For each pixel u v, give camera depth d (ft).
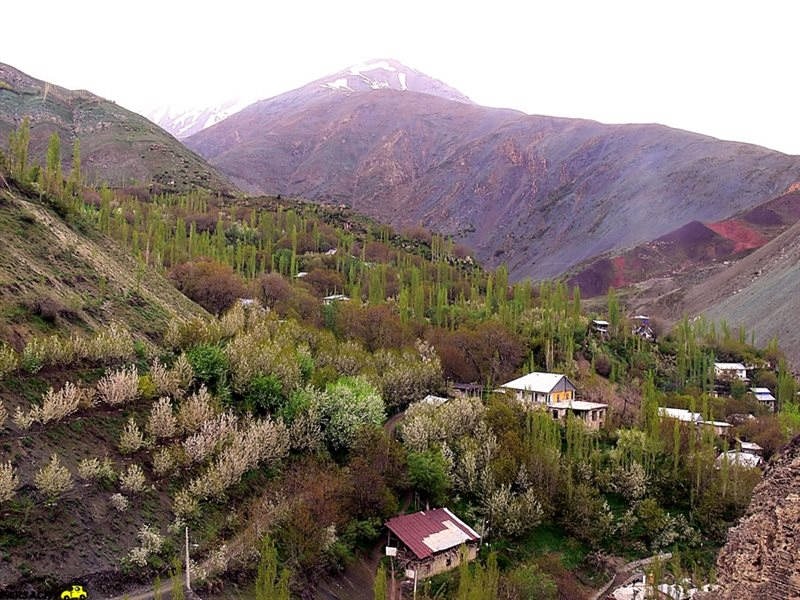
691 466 252.21
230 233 560.61
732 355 479.41
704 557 223.92
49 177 272.72
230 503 169.58
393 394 278.46
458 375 342.85
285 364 221.05
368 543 192.95
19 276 199.00
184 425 175.73
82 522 139.03
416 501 216.95
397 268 554.87
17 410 151.43
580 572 213.05
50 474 137.08
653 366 420.36
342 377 252.01
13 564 123.34
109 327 207.72
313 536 168.04
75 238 254.27
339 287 474.49
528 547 217.77
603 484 246.68
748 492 238.27
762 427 316.60
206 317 286.87
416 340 354.33
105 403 172.86
